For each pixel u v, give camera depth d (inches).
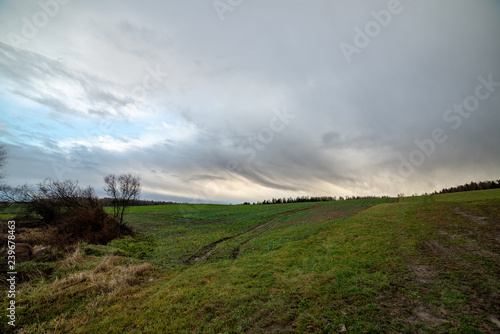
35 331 287.4
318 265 455.5
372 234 665.6
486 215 742.5
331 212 1435.8
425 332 221.0
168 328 274.5
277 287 362.6
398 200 1915.6
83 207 919.0
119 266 524.1
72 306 348.5
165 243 865.5
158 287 413.4
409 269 391.9
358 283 349.1
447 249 478.3
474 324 227.0
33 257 539.8
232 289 367.6
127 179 1090.7
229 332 253.8
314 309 281.1
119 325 291.6
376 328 230.5
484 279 327.6
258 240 798.5
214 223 1482.5
